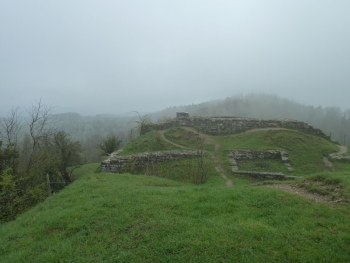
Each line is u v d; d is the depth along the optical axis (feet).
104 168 66.03
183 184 43.75
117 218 23.93
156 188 34.30
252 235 19.67
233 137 81.92
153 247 19.08
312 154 70.23
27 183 60.13
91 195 31.50
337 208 23.49
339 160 68.39
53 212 27.45
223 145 76.07
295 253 17.28
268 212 24.12
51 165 75.10
